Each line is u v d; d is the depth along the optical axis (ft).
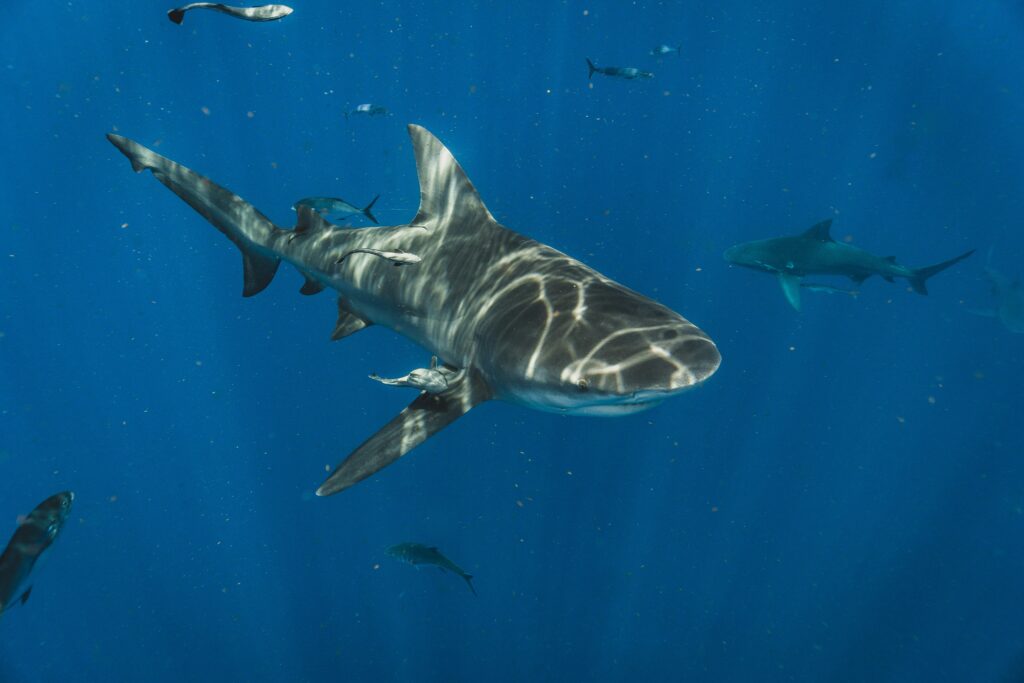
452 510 49.16
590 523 49.60
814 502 56.18
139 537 52.70
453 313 13.33
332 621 46.03
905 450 64.69
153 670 45.01
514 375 11.21
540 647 43.83
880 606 47.50
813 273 32.12
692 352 9.96
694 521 51.55
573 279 12.07
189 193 17.08
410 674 42.75
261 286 17.76
